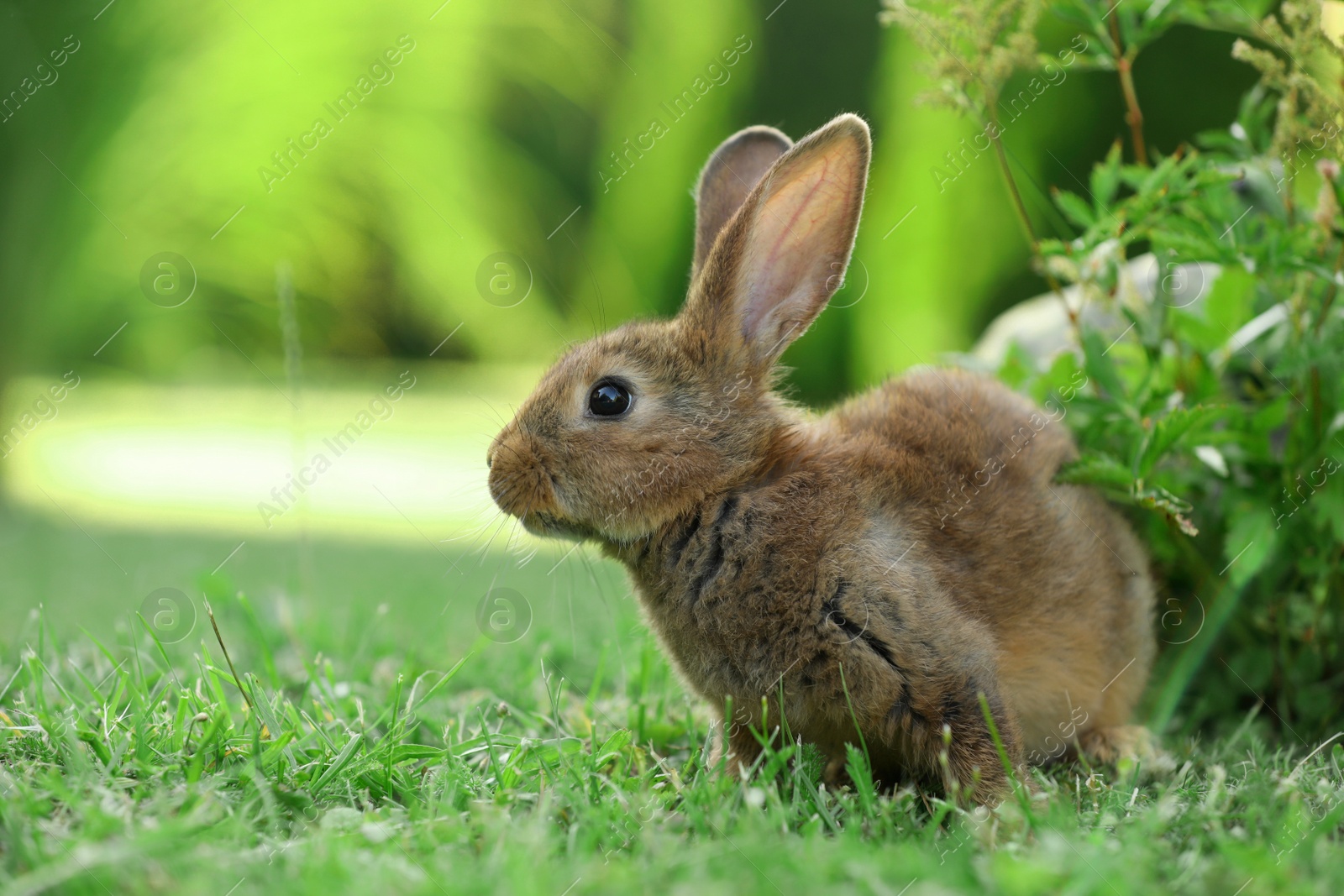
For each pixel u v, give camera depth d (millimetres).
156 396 31984
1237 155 8289
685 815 4996
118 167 21109
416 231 28219
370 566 13641
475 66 25969
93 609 10156
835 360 23562
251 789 4977
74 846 4164
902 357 22922
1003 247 22391
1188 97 20844
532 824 4570
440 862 4230
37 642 8016
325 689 6801
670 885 4047
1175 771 6340
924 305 22547
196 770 5066
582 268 27516
